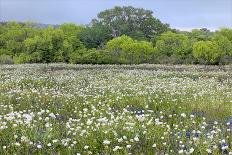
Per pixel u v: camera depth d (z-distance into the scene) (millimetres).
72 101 16469
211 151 8773
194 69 40906
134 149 9203
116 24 85875
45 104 16172
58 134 10297
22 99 17062
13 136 9938
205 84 23625
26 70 36531
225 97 17578
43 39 58312
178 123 12219
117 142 9656
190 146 9195
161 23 92688
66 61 57656
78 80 26672
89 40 72375
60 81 25969
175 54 57125
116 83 24297
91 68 41719
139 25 90938
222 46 53719
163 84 23078
